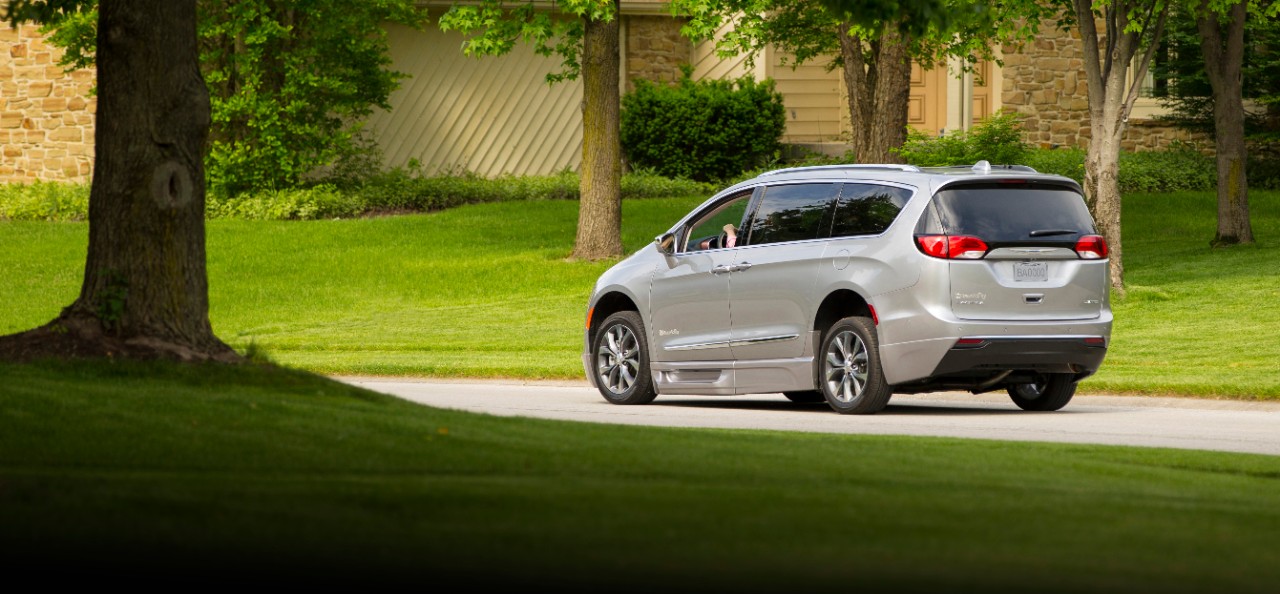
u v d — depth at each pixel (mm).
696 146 95688
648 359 36562
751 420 31062
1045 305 31484
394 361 48375
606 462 19750
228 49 88250
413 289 68500
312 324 60844
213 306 65500
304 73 86375
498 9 71438
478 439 21406
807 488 18031
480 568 13109
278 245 77688
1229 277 61562
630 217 84250
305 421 22062
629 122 97125
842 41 76625
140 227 27844
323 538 14266
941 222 31031
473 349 53250
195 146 28500
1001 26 67688
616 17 72750
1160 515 16781
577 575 12898
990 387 32969
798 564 13484
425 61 98250
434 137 98625
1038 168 89625
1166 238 78062
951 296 30781
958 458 21953
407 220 83812
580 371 44188
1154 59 95438
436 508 15859
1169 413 33500
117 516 15047
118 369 26359
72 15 80562
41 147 96625
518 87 98812
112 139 27906
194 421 21547
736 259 34656
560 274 70875
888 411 33906
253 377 26672
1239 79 71812
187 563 13172
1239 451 25734
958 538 14906
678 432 24328
